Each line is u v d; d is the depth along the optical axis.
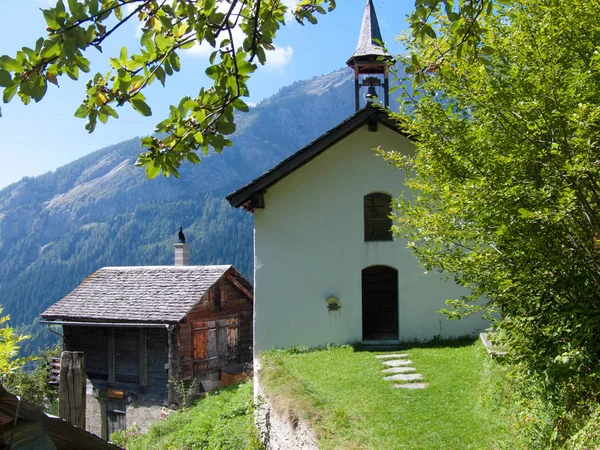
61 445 2.37
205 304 21.27
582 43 5.26
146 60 2.96
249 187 13.83
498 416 7.64
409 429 7.73
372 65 14.40
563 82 5.00
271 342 14.28
